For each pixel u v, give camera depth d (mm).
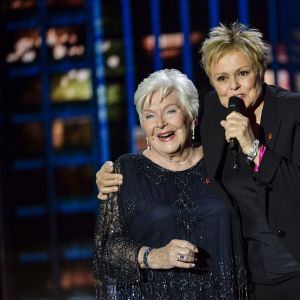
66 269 17125
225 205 7914
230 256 7922
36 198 17125
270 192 7688
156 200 7965
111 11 16531
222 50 7562
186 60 16266
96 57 16656
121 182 8070
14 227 17109
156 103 7781
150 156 8195
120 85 16641
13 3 16812
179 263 7418
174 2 16281
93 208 17031
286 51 15945
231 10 16062
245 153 7477
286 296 8109
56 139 17000
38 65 16891
